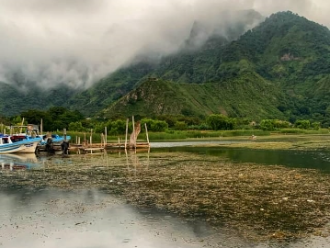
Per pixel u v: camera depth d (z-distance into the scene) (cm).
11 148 6669
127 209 2162
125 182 3097
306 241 1562
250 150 6650
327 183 2888
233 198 2367
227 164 4300
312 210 2050
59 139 8975
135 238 1666
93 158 5606
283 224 1798
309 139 11200
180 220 1906
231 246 1523
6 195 2638
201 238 1631
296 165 4128
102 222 1916
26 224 1908
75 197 2533
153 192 2622
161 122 16150
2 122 14062
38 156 6234
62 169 4128
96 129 14988
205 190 2644
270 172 3538
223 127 18538
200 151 6706
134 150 7444
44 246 1596
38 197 2556
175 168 3988
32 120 18400
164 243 1590
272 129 18500
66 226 1861
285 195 2438
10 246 1602
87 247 1580
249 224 1808
